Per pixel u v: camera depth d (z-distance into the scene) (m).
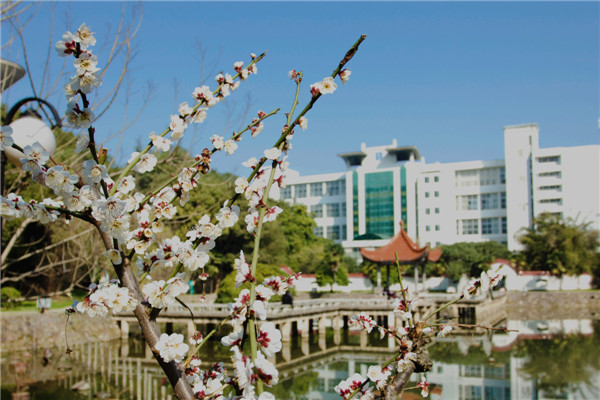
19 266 19.05
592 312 38.00
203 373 2.65
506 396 14.16
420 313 25.78
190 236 2.48
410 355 2.58
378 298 32.50
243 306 2.22
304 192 81.75
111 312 2.28
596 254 48.84
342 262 51.97
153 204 2.56
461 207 70.38
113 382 14.27
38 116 5.40
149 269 2.40
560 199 63.34
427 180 71.94
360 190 74.00
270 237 36.97
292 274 2.42
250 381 1.91
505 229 67.88
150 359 17.94
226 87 2.76
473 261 49.44
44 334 19.19
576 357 19.77
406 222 71.12
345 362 18.45
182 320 20.66
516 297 44.12
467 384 15.49
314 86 2.38
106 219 2.14
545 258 48.69
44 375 14.98
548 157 64.44
